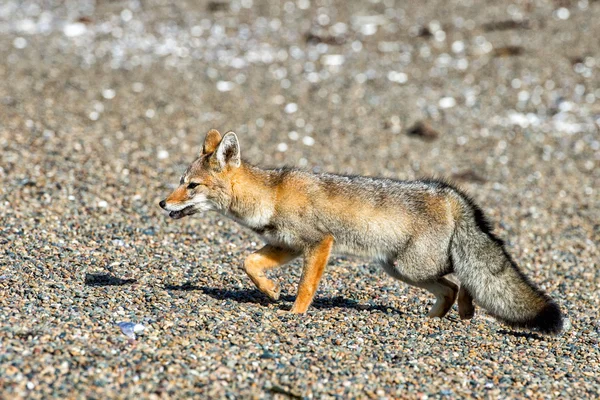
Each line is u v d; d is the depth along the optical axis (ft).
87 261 42.45
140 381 27.40
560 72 99.04
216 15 124.57
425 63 104.73
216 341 31.83
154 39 113.50
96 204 54.44
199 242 49.49
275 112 88.69
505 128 86.22
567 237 58.95
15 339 29.45
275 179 38.40
